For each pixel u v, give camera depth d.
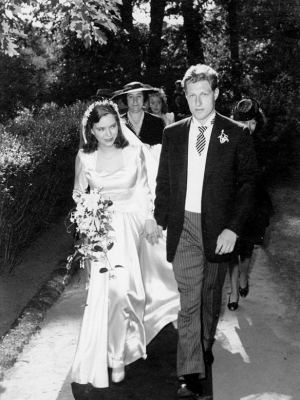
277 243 7.07
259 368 4.36
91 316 4.15
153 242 4.46
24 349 4.70
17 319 5.12
